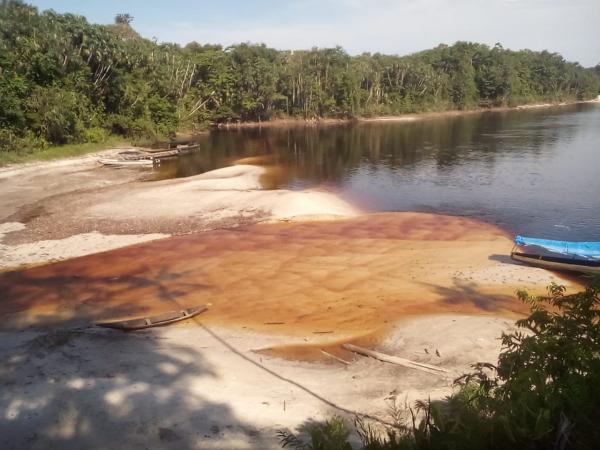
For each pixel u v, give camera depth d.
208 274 17.31
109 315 14.08
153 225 23.66
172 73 71.56
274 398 8.20
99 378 8.67
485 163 41.81
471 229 22.80
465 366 9.55
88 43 51.97
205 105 82.06
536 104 131.38
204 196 28.91
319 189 32.25
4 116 40.31
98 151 46.41
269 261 18.50
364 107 96.62
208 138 66.81
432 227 23.14
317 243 20.64
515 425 3.78
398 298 14.63
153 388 8.23
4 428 6.98
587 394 3.75
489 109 118.25
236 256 19.14
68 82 48.06
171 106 63.28
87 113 50.47
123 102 55.91
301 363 10.52
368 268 17.52
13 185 32.97
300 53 96.81
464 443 3.91
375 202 28.83
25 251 20.19
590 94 150.12
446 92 112.25
